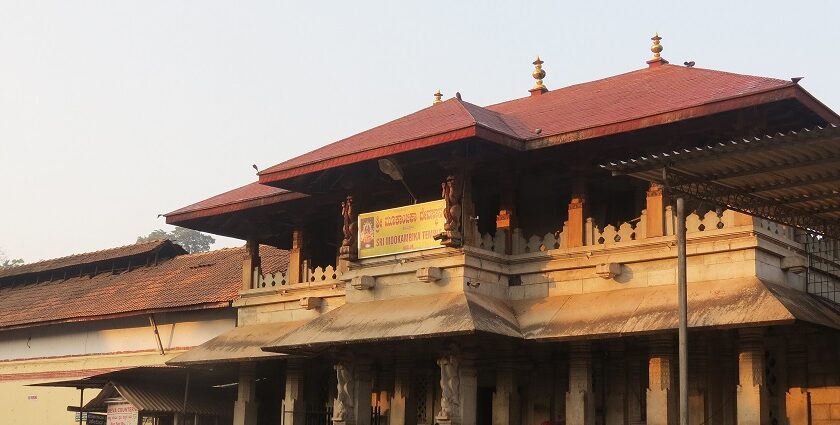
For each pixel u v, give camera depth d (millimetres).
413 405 29266
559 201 27156
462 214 25234
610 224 26344
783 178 18984
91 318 40594
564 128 24656
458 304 24234
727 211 22688
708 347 24438
